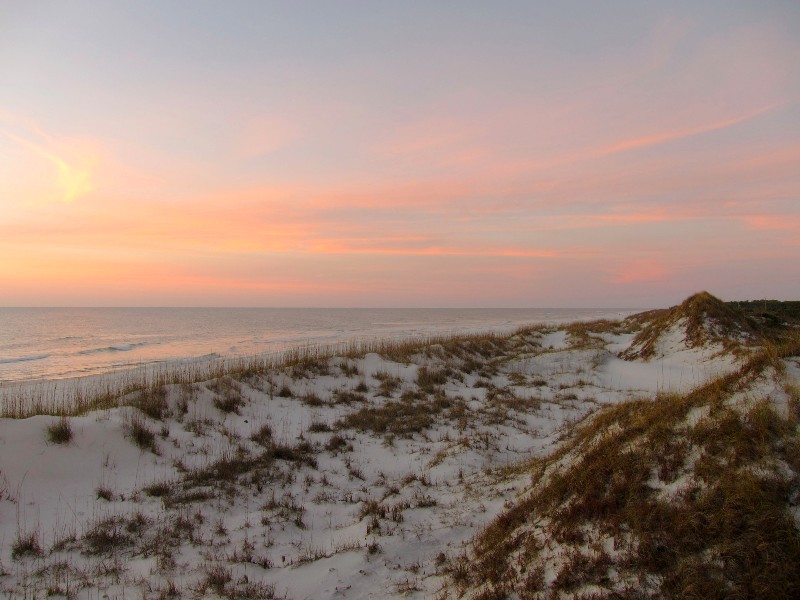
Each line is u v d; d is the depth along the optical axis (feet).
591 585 16.10
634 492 19.17
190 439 38.09
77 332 193.77
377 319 341.41
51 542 23.65
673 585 14.99
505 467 32.32
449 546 22.57
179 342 144.87
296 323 277.03
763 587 13.67
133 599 18.90
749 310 100.12
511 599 16.85
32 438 31.68
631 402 32.09
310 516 27.53
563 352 77.25
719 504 16.79
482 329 192.75
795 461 16.85
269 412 46.80
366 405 51.67
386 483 32.37
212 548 23.58
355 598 18.92
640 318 123.54
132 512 27.17
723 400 22.26
